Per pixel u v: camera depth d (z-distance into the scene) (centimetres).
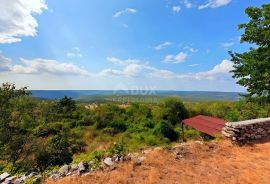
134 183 636
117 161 763
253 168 742
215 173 705
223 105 4459
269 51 1709
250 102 2081
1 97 1667
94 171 706
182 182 645
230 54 1986
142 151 866
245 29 1903
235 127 972
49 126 2681
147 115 4466
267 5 1784
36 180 675
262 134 1044
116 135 3569
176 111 4347
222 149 907
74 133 3331
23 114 1900
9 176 737
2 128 1605
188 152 862
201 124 1973
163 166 741
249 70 1830
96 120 4156
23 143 1598
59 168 779
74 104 4978
